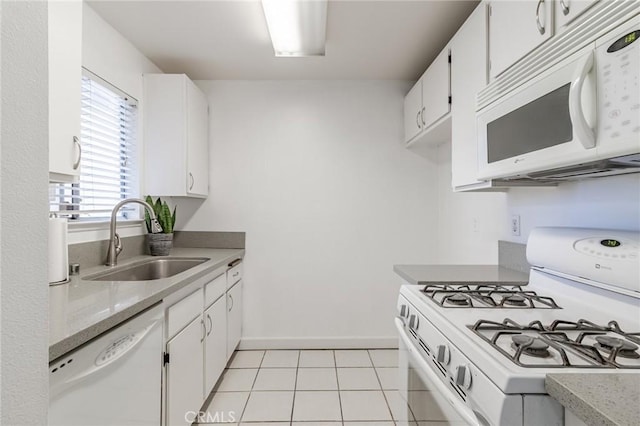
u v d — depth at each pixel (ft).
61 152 4.29
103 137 6.84
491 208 6.86
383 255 9.93
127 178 7.72
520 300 4.05
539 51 3.71
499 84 4.35
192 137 8.48
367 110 9.87
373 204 9.91
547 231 4.60
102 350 3.30
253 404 6.86
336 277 9.89
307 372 8.27
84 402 3.08
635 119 2.49
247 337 9.78
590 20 2.94
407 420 4.46
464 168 5.81
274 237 9.84
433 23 6.82
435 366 3.46
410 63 8.73
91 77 6.31
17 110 1.52
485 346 2.69
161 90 8.04
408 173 9.93
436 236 9.94
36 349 1.60
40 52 1.65
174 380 4.94
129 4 6.18
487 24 5.00
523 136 3.78
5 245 1.45
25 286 1.55
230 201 9.81
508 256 6.16
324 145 9.85
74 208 6.14
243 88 9.78
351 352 9.54
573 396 1.93
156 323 4.38
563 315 3.64
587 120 2.85
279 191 9.84
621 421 1.65
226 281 7.93
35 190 1.61
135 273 6.74
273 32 6.85
